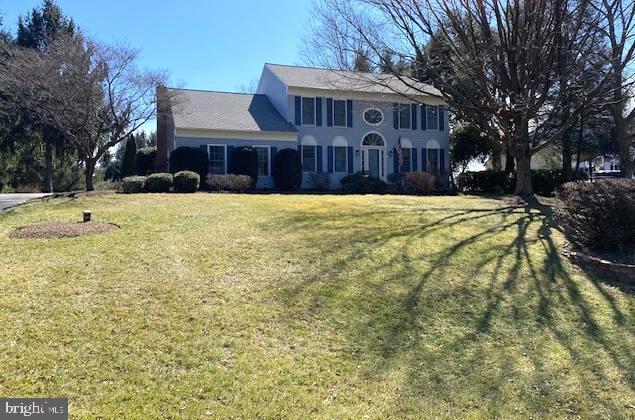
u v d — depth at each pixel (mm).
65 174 32688
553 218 10312
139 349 4109
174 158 19141
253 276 6066
